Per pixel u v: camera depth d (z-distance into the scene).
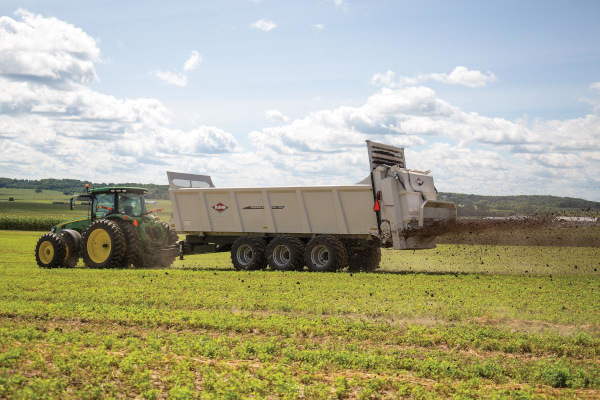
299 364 7.54
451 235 18.42
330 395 6.38
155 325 9.91
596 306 11.42
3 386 6.12
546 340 8.60
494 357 7.93
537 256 22.11
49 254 20.17
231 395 6.04
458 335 8.95
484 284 14.45
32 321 10.26
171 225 21.12
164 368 7.34
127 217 19.81
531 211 18.56
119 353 8.02
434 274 16.91
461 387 6.51
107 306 11.35
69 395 6.29
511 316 10.45
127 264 19.72
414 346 8.59
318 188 18.16
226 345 8.44
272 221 19.17
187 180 21.48
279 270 18.61
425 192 18.00
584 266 19.19
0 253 28.55
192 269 19.73
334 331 9.23
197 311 10.83
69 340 8.65
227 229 20.05
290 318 10.20
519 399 6.06
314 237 18.09
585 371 7.19
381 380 6.69
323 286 14.12
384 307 11.17
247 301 11.91
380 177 17.39
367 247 18.30
